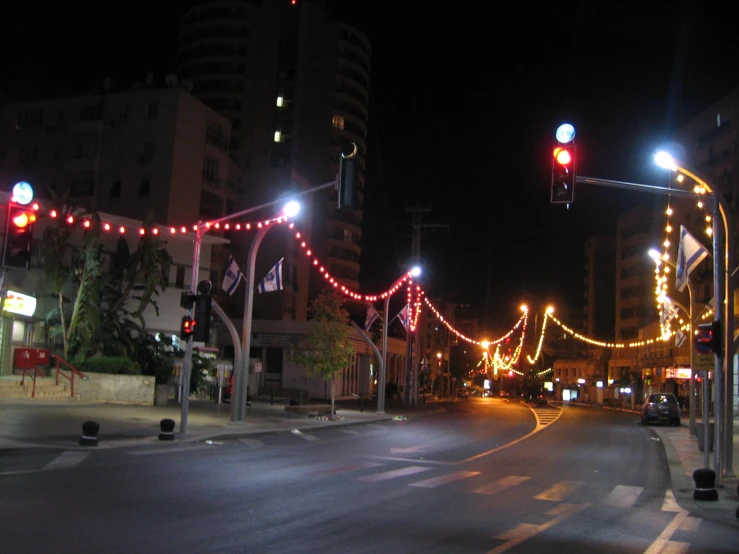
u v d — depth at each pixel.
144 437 20.23
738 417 46.31
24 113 59.06
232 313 66.38
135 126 56.44
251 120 77.25
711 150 60.41
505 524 10.43
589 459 20.66
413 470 16.52
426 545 8.73
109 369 30.73
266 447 20.47
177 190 55.84
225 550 7.93
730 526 11.35
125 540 8.12
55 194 30.83
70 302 33.12
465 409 54.81
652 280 87.06
